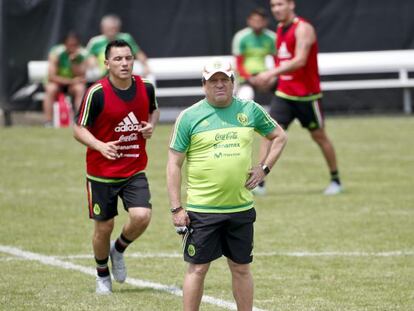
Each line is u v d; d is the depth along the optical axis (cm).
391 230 3928
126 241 2989
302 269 3272
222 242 2469
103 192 2956
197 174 2428
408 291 2955
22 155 6103
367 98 7888
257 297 2889
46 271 3281
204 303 2819
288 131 7256
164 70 7619
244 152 2438
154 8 7606
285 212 4356
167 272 3262
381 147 6341
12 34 7475
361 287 3011
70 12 7488
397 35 7706
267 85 4875
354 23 7675
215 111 2442
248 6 7612
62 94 7419
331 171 4841
